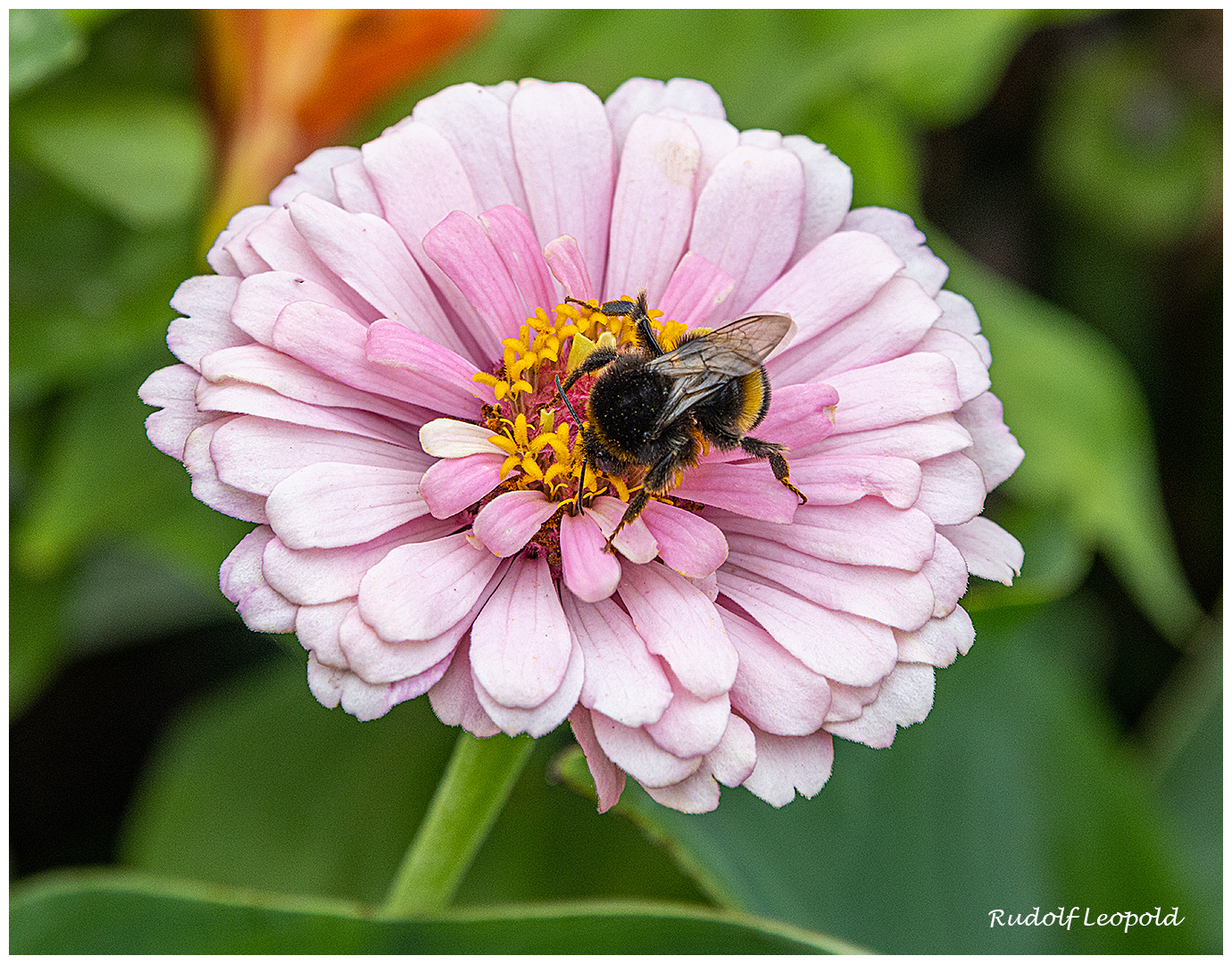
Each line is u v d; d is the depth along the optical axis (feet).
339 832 1.30
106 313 1.29
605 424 1.10
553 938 1.14
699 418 1.11
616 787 1.07
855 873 1.25
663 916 1.13
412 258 1.11
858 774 1.27
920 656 1.08
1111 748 1.29
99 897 1.15
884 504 1.10
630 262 1.13
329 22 1.28
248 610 1.07
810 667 1.08
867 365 1.12
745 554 1.11
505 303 1.12
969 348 1.12
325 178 1.12
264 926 1.14
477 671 1.06
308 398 1.08
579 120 1.13
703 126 1.14
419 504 1.09
